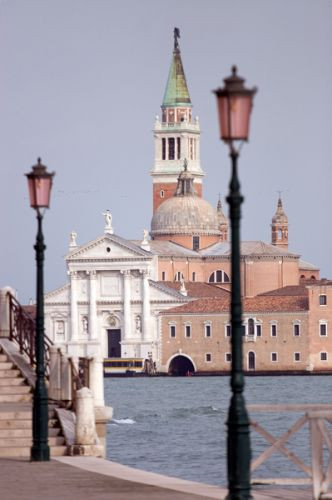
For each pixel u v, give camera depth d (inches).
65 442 3809.1
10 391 4170.8
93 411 3772.1
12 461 3585.1
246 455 2667.3
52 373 4097.0
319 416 2984.7
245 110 2618.1
